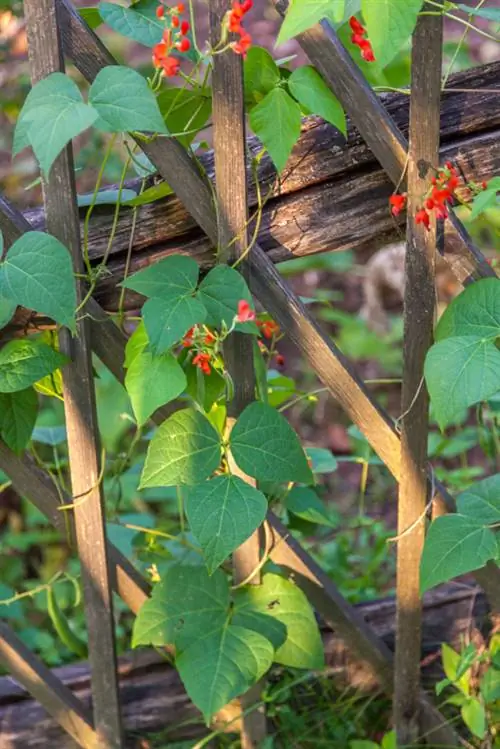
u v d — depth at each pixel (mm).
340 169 2346
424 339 2387
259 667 2439
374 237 2387
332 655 2660
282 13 2279
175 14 2225
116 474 2707
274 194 2355
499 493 2361
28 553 3225
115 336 2408
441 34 2260
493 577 2514
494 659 2545
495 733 2600
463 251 2354
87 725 2611
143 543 2740
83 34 2273
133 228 2371
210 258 2389
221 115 2293
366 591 2885
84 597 2535
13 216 2352
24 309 2400
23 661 2566
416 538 2492
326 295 4344
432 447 2949
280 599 2492
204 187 2334
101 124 2168
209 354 2359
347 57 2273
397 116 2332
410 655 2559
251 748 2613
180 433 2350
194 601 2479
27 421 2439
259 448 2355
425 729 2605
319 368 2414
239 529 2316
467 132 2336
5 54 3109
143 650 2660
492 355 2229
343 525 3266
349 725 2641
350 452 3754
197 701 2418
